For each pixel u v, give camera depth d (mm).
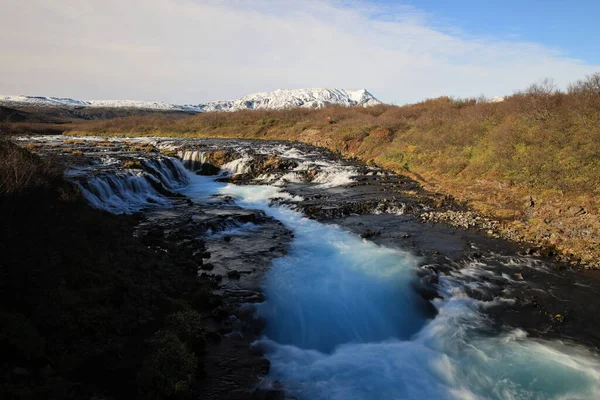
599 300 12188
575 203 19031
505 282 13312
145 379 7316
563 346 10078
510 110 31047
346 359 9883
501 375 9102
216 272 13258
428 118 38344
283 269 13844
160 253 13477
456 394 8594
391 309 11977
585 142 22109
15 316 7480
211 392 7887
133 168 24906
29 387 6262
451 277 13609
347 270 14000
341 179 29531
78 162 25156
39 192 11945
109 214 17375
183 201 22859
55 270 9547
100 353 7938
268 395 8039
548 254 15477
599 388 8531
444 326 11078
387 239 17328
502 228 18422
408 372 9367
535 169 22625
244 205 23609
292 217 21078
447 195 24359
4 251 9336
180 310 10109
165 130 63938
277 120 61125
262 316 10961
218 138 56438
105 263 11039
